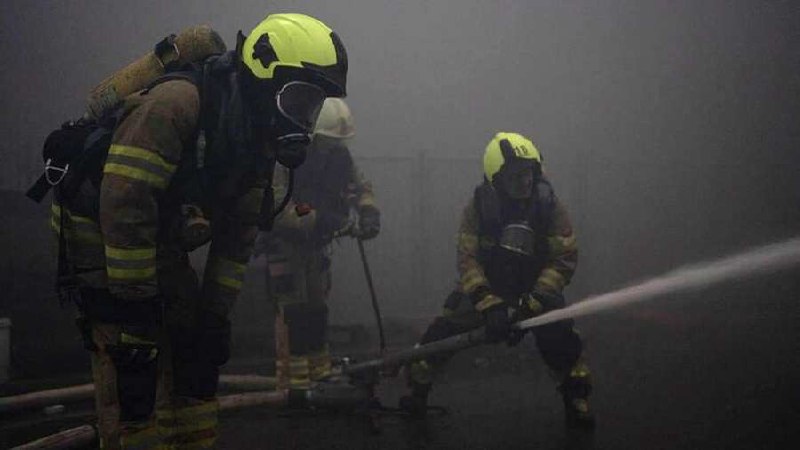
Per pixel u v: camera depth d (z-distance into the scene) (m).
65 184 2.36
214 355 2.58
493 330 3.75
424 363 4.36
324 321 4.62
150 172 2.21
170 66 2.50
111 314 2.28
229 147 2.35
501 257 4.01
